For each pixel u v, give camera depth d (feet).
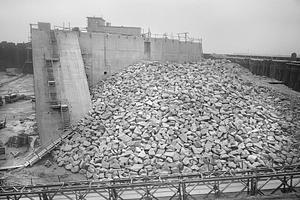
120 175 76.69
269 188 54.03
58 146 94.32
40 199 48.42
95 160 83.35
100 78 137.08
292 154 83.56
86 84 117.29
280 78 167.73
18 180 77.87
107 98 115.03
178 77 119.65
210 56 235.81
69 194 54.08
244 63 208.44
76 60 120.57
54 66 114.32
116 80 128.88
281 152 84.64
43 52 116.78
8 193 47.34
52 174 81.30
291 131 96.63
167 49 159.22
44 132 102.68
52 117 105.40
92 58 134.51
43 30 119.85
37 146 102.94
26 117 147.74
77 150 89.25
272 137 91.09
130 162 80.43
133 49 144.36
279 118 104.17
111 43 138.10
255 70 194.80
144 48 149.28
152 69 129.59
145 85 115.14
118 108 104.99
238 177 48.55
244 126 93.56
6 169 85.05
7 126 131.64
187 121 92.22
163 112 96.12
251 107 106.11
